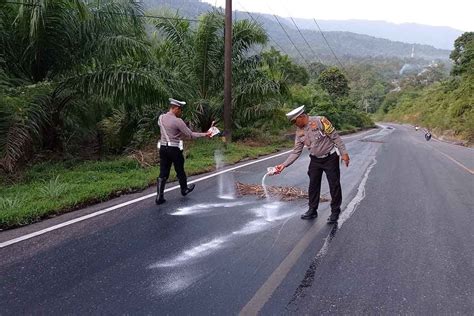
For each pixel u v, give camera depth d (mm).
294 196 7680
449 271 4465
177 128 6949
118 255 4676
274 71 18750
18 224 5602
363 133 43281
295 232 5625
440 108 56125
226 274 4242
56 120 11117
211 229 5652
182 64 17297
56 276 4117
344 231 5727
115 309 3525
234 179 9352
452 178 10875
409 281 4184
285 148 17766
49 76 11406
